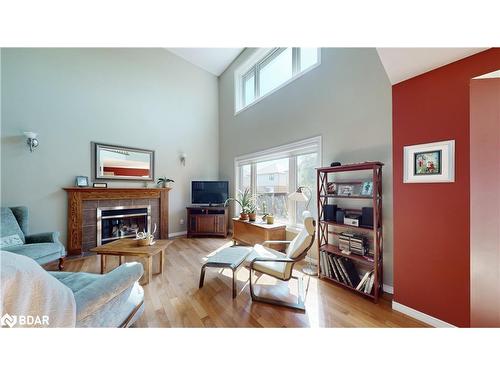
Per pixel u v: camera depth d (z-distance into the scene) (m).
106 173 3.73
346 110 2.54
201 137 5.23
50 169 3.18
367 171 2.32
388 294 2.08
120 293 1.30
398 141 1.76
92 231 3.48
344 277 2.25
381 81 2.19
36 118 3.08
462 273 1.43
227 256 2.28
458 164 1.44
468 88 1.40
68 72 3.37
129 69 4.07
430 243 1.58
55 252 2.50
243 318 1.70
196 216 4.49
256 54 4.25
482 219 1.37
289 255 2.06
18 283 0.80
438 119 1.53
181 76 4.87
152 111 4.39
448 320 1.49
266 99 3.94
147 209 4.18
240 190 4.84
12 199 2.90
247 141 4.50
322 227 2.62
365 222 2.15
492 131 1.35
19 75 2.96
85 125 3.53
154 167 4.40
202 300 1.98
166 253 3.48
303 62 3.35
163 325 1.60
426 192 1.60
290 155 3.48
